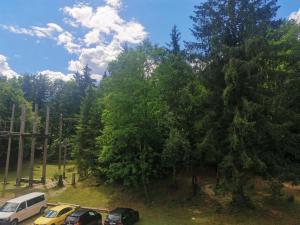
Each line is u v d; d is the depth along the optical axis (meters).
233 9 29.59
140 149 34.94
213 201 32.88
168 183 38.34
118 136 34.38
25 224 29.20
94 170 42.50
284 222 27.03
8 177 53.00
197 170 39.94
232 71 26.44
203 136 30.42
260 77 27.28
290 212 28.75
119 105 34.44
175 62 32.94
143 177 34.94
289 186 34.50
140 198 36.19
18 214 29.14
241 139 26.56
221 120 28.66
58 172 55.34
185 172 40.59
